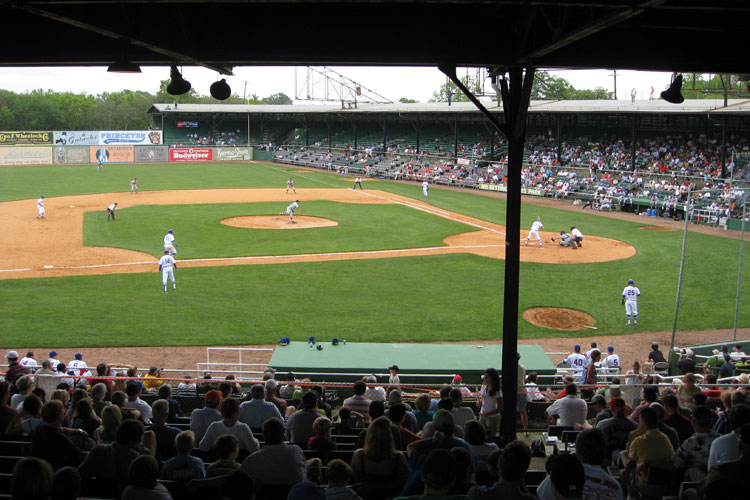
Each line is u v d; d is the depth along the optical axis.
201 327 24.48
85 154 99.62
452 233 43.69
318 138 110.25
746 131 63.19
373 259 35.84
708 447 8.03
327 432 8.81
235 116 115.00
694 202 49.31
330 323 25.08
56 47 11.46
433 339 23.47
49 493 5.38
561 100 71.75
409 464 7.34
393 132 100.44
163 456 9.06
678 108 56.16
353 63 11.24
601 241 41.69
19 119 153.50
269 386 12.01
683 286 31.06
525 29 10.52
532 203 60.34
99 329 24.11
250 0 8.30
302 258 35.88
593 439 6.47
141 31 10.11
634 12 7.63
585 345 23.78
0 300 27.47
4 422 9.83
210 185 72.00
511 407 11.92
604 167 66.44
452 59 11.18
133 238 40.75
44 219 47.88
